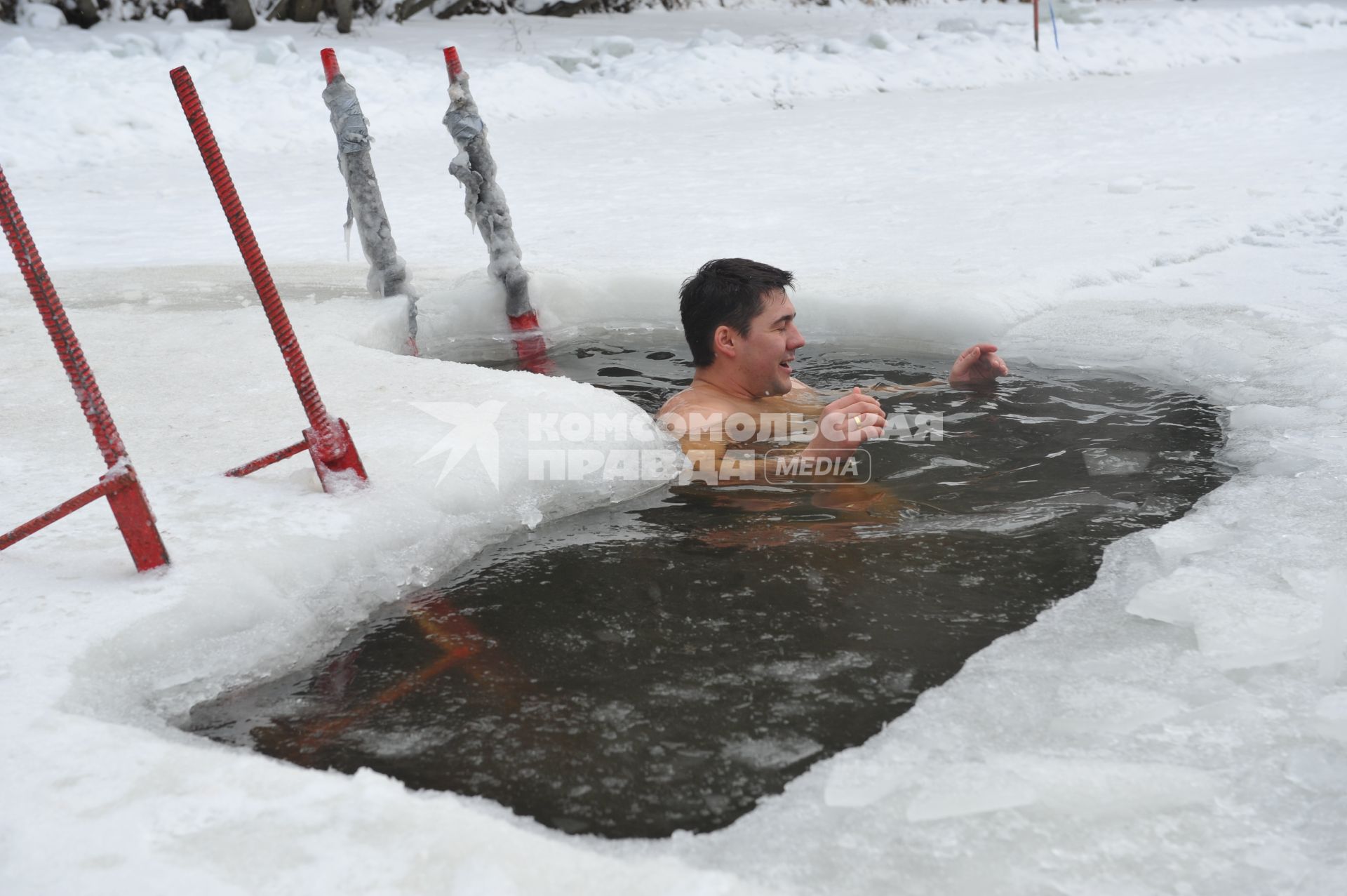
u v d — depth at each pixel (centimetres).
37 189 798
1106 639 168
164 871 115
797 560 206
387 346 389
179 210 710
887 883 117
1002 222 547
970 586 192
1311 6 2002
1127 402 301
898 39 1672
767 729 150
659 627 182
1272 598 173
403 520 212
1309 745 136
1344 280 407
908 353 374
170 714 162
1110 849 120
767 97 1321
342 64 1186
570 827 132
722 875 113
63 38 1361
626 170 811
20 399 288
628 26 1836
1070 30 1753
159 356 329
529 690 165
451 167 398
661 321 429
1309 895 112
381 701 164
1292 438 255
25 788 129
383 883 113
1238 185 623
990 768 133
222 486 222
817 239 524
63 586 180
